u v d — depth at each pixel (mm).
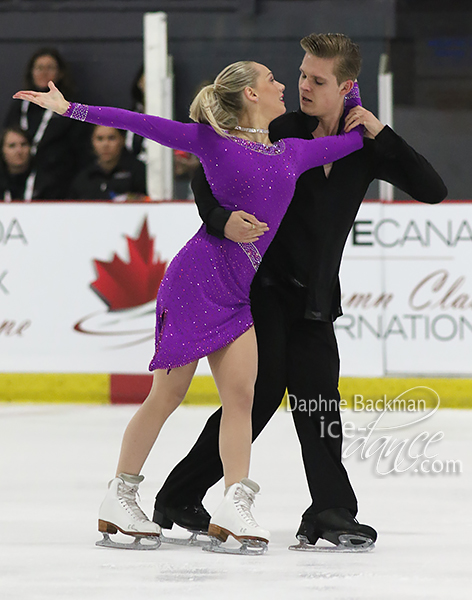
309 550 10453
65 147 27312
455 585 8805
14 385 24719
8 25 30484
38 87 28016
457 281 23859
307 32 29484
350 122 10852
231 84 10633
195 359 10336
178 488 11070
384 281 23891
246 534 10109
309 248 10812
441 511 12758
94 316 24547
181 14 29531
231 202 10414
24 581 8969
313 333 10945
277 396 10898
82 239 24547
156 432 10742
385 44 29703
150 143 24891
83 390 24562
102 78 30281
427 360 23875
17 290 24656
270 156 10461
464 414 22719
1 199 27328
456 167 29312
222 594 8430
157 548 10633
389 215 23953
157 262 24406
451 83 30203
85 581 8961
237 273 10430
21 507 12898
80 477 15203
